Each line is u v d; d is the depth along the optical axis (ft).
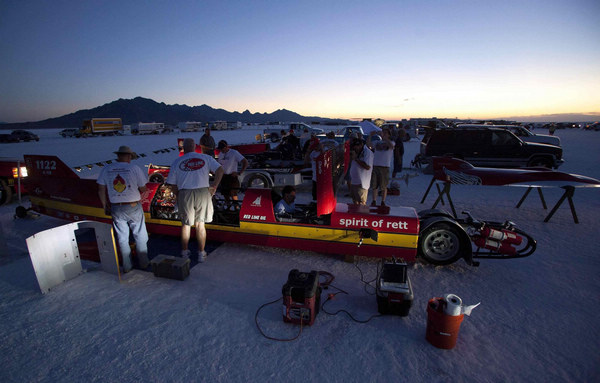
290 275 10.53
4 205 25.20
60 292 12.18
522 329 10.18
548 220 21.17
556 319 10.71
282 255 15.76
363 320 10.58
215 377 8.10
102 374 8.20
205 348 9.16
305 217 15.30
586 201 26.43
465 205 25.50
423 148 46.34
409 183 35.22
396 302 10.42
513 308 11.33
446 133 39.55
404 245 13.89
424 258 14.47
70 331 9.89
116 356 8.84
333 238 14.49
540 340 9.67
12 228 19.72
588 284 13.03
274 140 98.48
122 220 13.25
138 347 9.18
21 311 10.94
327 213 14.43
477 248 15.76
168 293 12.13
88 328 10.05
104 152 74.90
